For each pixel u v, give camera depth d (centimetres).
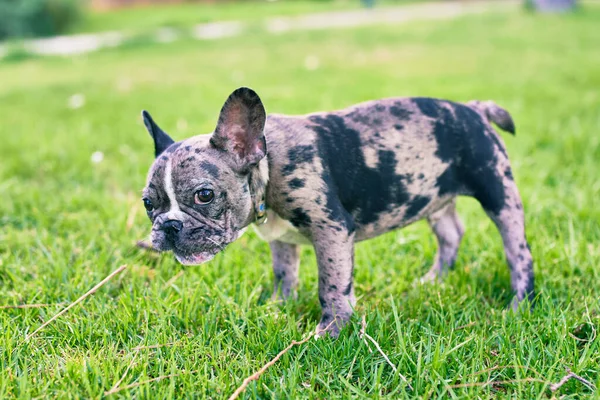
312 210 83
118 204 127
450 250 104
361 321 85
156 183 79
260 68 296
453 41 360
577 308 90
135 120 192
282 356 80
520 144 152
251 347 82
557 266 100
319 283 86
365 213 88
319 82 245
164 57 361
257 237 114
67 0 572
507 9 536
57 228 117
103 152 161
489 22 442
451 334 82
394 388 76
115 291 98
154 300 92
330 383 77
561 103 193
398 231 116
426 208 92
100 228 116
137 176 141
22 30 555
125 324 86
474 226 115
